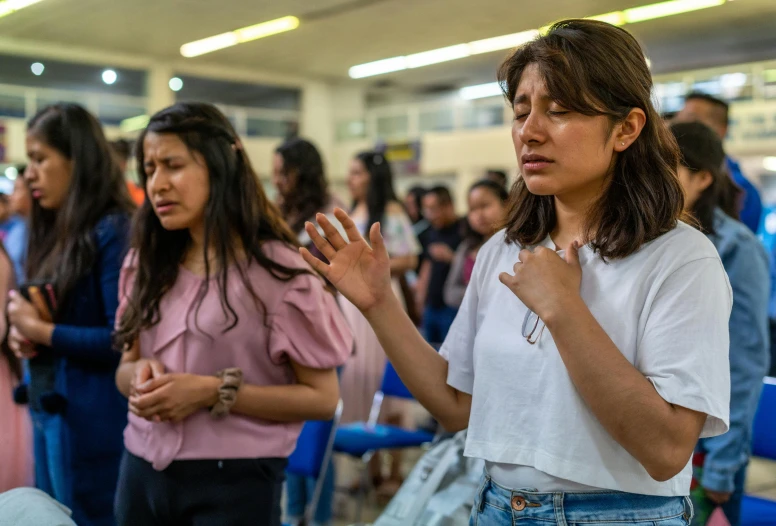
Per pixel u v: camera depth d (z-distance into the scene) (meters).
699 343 0.93
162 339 1.59
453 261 4.57
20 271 3.47
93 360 1.93
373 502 3.52
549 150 0.99
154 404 1.47
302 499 2.89
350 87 19.31
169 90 16.39
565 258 1.00
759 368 1.83
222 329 1.55
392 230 3.73
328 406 1.63
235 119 17.55
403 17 12.79
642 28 12.81
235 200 1.60
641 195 1.00
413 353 1.21
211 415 1.52
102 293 1.94
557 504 1.00
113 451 1.95
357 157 3.79
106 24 13.32
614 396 0.91
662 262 0.98
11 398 2.06
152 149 1.58
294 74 18.09
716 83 11.58
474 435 1.09
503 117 14.50
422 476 1.95
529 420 1.03
